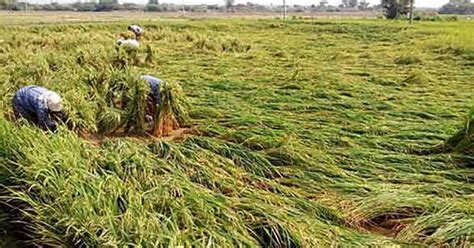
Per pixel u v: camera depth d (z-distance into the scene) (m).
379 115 8.77
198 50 19.42
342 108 9.16
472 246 4.14
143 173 5.15
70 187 4.47
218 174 5.61
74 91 7.64
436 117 8.63
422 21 46.84
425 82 12.14
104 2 115.25
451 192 5.37
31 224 4.48
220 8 138.88
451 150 6.68
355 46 23.23
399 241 4.39
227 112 8.47
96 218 4.15
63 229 4.23
